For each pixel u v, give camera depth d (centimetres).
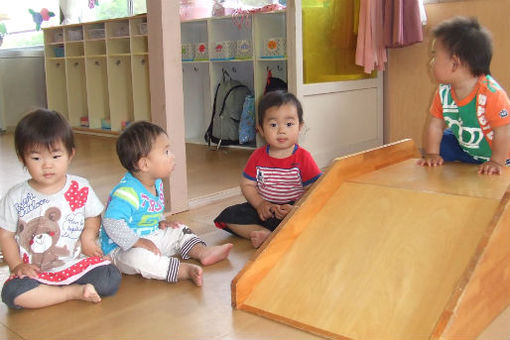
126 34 495
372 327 120
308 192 158
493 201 138
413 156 208
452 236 133
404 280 127
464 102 184
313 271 140
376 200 153
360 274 133
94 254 155
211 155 383
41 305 143
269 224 195
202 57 427
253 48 379
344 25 335
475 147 193
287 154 198
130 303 146
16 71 567
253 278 141
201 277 155
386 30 333
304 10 306
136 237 160
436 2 348
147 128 165
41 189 149
